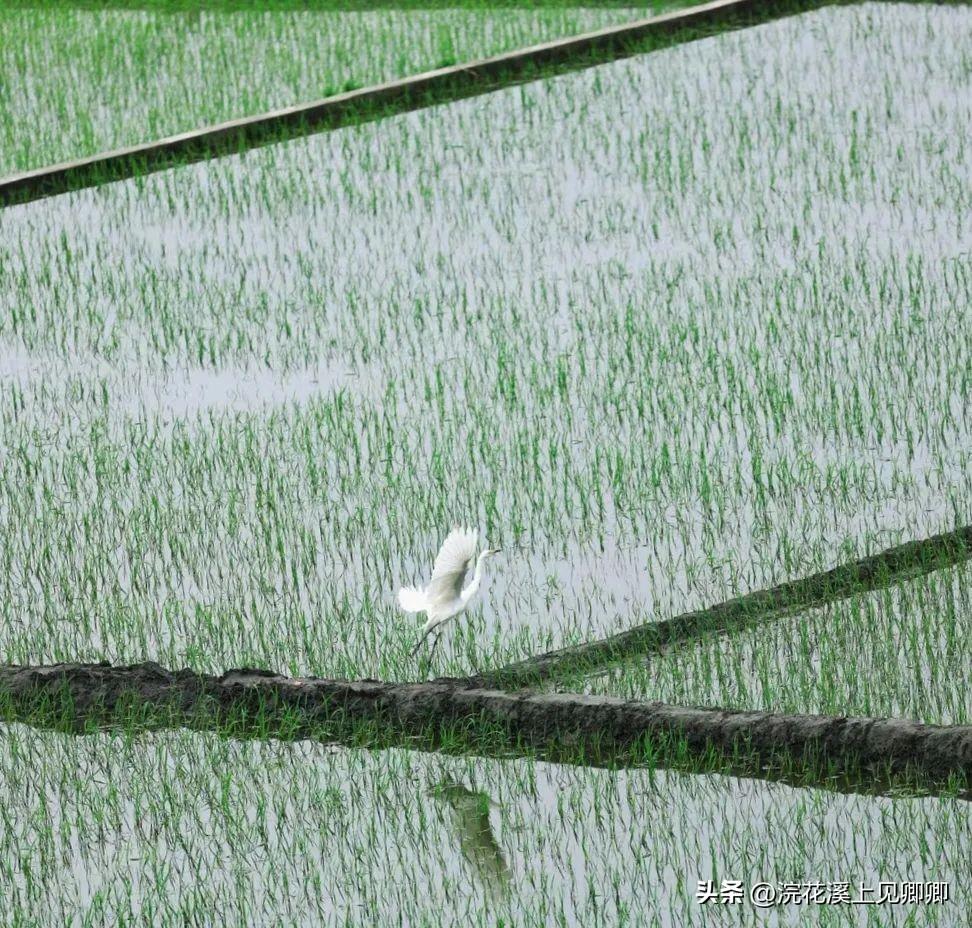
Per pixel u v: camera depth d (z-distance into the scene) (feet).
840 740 50.01
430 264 95.25
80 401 81.82
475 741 53.11
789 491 68.95
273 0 150.00
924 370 78.74
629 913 43.55
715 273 91.45
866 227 95.86
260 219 103.09
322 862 47.06
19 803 51.01
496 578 64.39
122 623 61.57
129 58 136.56
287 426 77.51
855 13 133.69
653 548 65.87
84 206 107.34
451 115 118.01
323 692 55.01
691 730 51.39
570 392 79.20
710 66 123.34
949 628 56.39
